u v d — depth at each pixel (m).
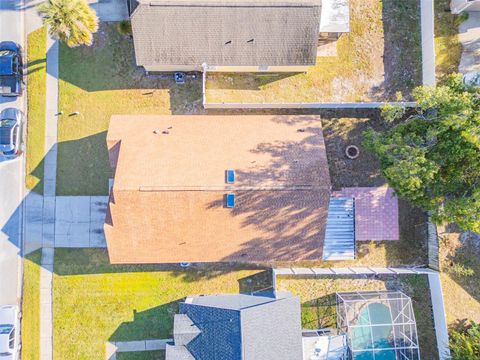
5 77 25.78
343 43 26.97
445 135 22.02
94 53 26.69
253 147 23.64
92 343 26.28
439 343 26.06
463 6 25.62
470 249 26.52
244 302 23.86
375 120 26.84
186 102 26.80
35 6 26.70
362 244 26.84
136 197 22.12
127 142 23.27
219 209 22.84
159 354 26.50
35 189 26.47
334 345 25.08
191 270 26.67
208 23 23.80
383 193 26.84
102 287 26.38
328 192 22.80
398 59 26.95
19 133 26.02
